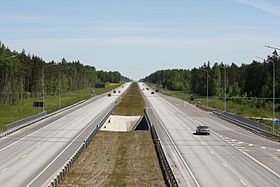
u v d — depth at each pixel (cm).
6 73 17250
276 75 16838
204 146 6203
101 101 17562
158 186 3903
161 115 11356
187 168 4634
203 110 13212
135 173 4444
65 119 10031
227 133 7750
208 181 4025
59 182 3941
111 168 4675
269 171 4494
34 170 4394
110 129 9975
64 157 5144
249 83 18512
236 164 4872
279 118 11456
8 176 4112
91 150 5809
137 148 6050
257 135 7500
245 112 13150
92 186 3853
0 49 17850
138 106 14988
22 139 6669
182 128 8494
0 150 5656
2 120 10225
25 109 13438
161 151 5138
